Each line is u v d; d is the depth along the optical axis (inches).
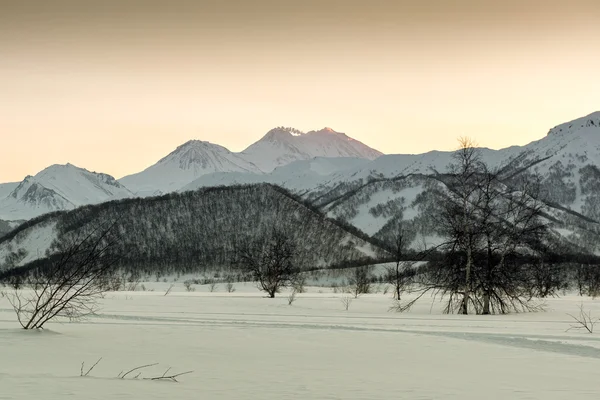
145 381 573.6
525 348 895.7
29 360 705.6
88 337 948.0
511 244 1829.5
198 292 3302.2
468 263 1803.6
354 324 1286.9
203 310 1711.4
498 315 1724.9
